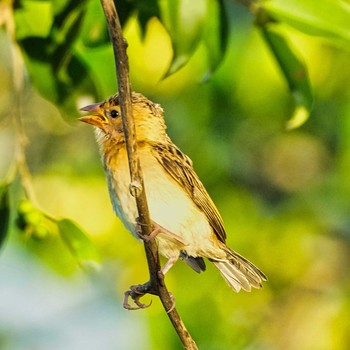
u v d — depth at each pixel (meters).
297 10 8.47
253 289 13.76
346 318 13.79
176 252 9.73
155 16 8.84
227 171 13.80
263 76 12.75
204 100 13.09
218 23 8.73
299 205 14.27
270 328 13.70
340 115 13.55
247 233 14.04
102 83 9.91
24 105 13.89
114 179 9.38
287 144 14.05
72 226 8.83
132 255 13.29
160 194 9.56
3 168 13.29
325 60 12.93
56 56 9.10
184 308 13.28
